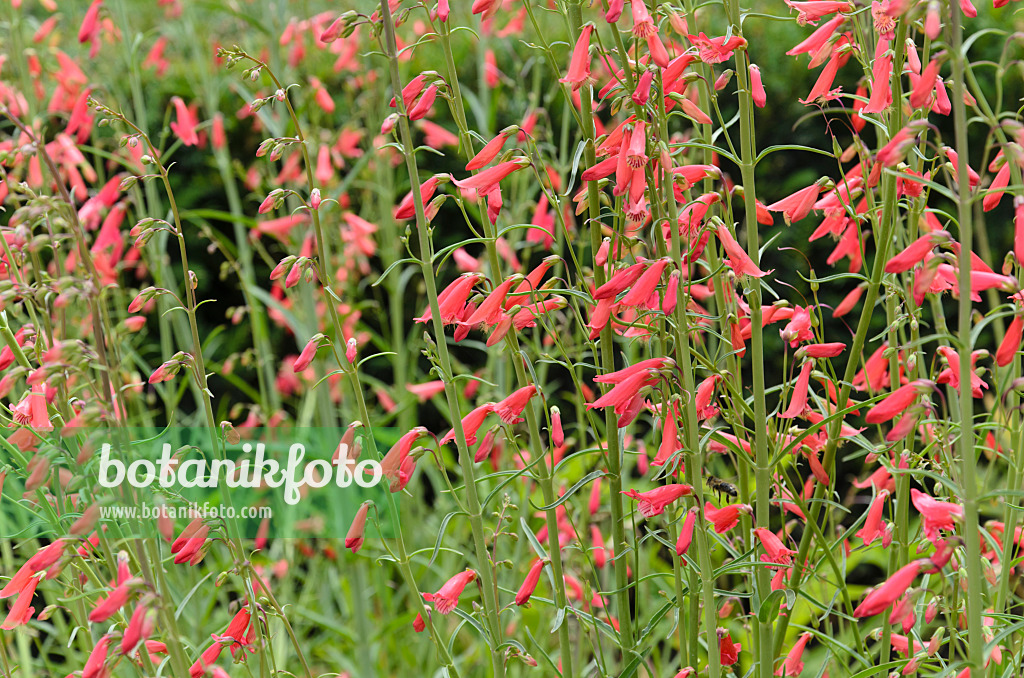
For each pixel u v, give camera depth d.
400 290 4.89
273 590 4.43
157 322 5.88
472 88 5.84
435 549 2.24
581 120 2.31
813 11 2.12
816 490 2.35
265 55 5.12
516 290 2.25
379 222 5.83
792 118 5.41
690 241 2.12
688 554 2.41
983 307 4.68
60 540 2.01
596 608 3.09
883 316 5.11
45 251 4.39
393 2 2.18
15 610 2.08
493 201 2.28
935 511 1.98
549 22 5.84
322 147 4.49
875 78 2.05
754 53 5.45
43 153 1.89
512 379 4.86
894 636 2.63
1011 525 2.28
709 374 2.61
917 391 1.79
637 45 2.12
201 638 3.86
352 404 5.32
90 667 1.82
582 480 2.25
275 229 4.19
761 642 2.28
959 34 1.66
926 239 1.77
